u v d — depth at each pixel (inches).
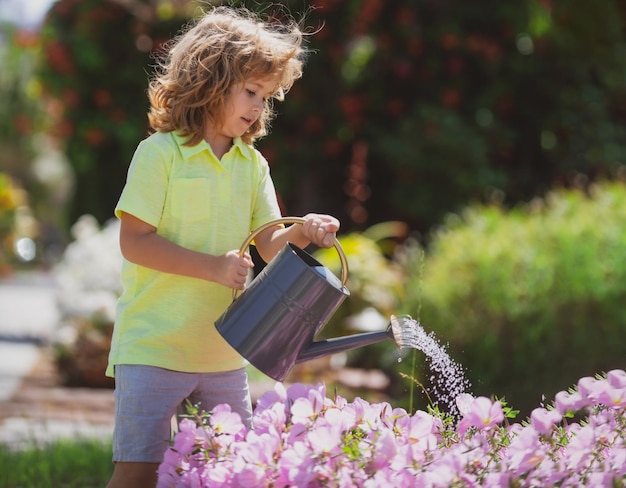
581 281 247.3
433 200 463.2
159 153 131.2
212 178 133.1
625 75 496.4
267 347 123.0
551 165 498.9
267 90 133.6
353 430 115.6
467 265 271.4
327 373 348.5
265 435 111.3
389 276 374.3
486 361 255.6
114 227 415.2
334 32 479.2
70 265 402.6
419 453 111.4
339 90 490.3
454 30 476.7
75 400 332.8
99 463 210.5
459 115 482.9
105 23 507.8
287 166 498.0
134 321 131.3
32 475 193.9
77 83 513.0
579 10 474.6
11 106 1210.0
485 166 462.6
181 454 114.3
